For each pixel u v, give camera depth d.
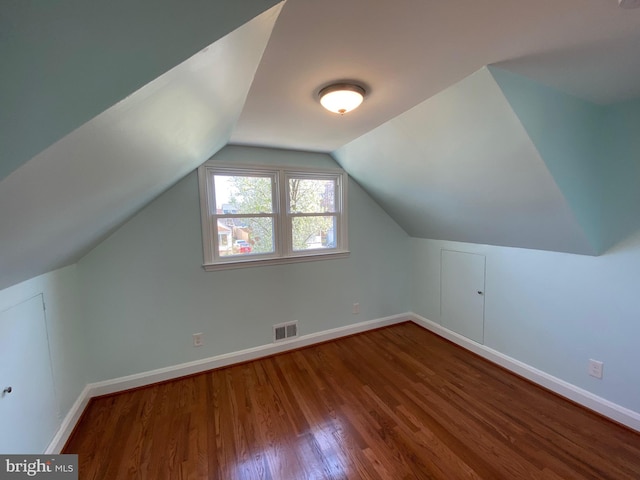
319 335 3.03
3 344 1.23
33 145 0.53
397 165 2.35
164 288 2.34
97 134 0.63
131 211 1.91
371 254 3.29
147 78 0.58
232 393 2.18
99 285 2.13
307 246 2.96
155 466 1.53
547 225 1.90
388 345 2.98
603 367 1.85
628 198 1.68
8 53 0.50
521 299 2.35
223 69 0.85
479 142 1.65
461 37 1.02
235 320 2.62
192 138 1.33
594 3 0.85
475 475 1.44
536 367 2.26
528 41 1.06
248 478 1.45
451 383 2.28
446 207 2.46
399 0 0.82
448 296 3.06
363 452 1.60
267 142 2.42
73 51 0.53
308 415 1.92
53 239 1.15
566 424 1.79
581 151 1.65
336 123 1.94
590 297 1.90
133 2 0.55
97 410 1.99
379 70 1.25
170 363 2.39
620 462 1.50
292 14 0.86
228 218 2.59
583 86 1.45
